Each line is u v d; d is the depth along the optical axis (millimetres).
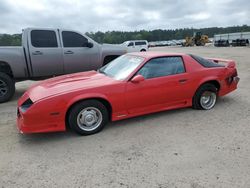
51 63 7141
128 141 3900
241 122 4559
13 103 6387
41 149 3719
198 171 3033
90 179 2932
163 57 4742
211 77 5152
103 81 4348
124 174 3012
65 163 3303
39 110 3734
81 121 4074
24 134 4266
